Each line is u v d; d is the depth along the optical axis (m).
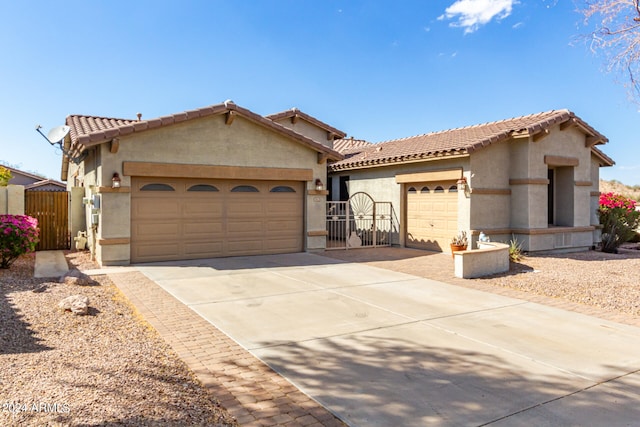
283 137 14.45
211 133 13.20
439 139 18.25
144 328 6.68
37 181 40.50
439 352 5.84
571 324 7.23
